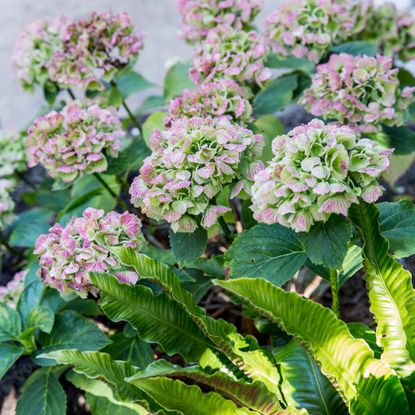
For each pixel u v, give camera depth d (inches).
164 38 84.0
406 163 57.1
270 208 39.4
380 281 40.6
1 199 55.7
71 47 52.7
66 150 47.1
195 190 40.6
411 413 41.1
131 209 57.1
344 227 39.8
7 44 86.5
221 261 47.6
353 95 46.8
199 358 43.4
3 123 80.7
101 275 41.8
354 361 39.6
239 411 40.1
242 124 46.1
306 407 41.7
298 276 51.9
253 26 56.2
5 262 62.4
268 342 51.6
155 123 52.6
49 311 45.9
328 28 51.8
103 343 45.9
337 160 38.4
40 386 47.5
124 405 44.9
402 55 57.4
